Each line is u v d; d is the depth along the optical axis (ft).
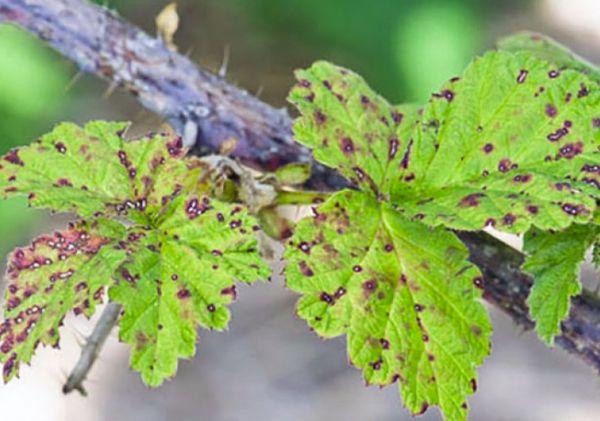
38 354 3.16
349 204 0.85
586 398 3.42
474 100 0.87
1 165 0.86
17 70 2.56
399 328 0.83
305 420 3.35
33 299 0.81
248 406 3.41
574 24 4.98
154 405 3.33
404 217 0.85
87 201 0.85
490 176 0.85
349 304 0.82
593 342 0.88
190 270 0.81
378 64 3.43
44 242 0.82
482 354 0.83
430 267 0.84
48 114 2.65
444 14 3.39
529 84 0.87
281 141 0.95
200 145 0.95
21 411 3.13
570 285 0.85
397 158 0.87
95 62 0.96
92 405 3.25
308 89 0.89
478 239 0.89
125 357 3.43
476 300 0.84
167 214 0.84
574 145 0.85
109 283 0.80
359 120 0.89
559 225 0.81
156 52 0.96
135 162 0.86
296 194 0.91
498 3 4.70
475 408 3.39
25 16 0.96
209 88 0.96
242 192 0.90
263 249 0.90
